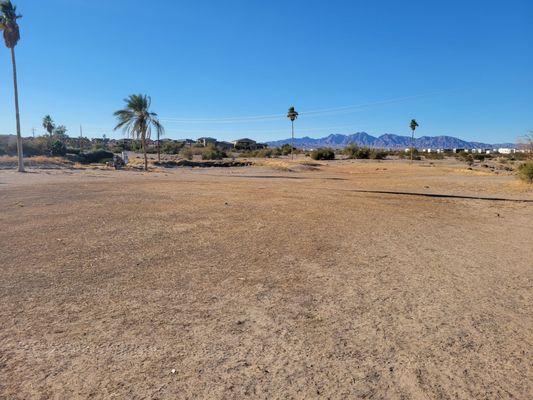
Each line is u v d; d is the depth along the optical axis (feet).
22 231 28.35
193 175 112.88
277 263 21.21
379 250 24.62
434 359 11.51
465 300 16.24
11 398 9.37
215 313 14.51
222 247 24.61
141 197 51.60
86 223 31.99
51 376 10.31
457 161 229.86
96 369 10.66
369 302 15.84
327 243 26.23
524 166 75.77
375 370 10.85
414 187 74.13
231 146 474.90
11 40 104.78
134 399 9.38
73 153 198.59
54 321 13.60
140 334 12.73
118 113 145.59
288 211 40.75
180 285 17.48
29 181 77.51
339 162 209.67
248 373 10.58
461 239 28.45
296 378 10.38
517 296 16.79
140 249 23.76
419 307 15.40
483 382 10.37
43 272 18.95
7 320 13.62
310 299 16.07
